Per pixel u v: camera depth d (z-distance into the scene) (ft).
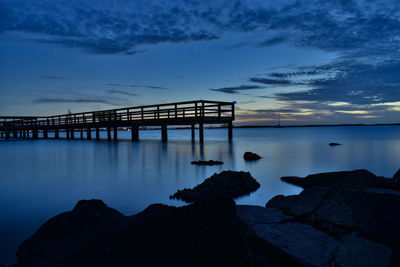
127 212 14.11
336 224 8.54
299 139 89.81
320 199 10.05
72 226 8.27
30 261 5.94
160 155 38.70
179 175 23.71
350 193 9.33
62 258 5.53
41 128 103.50
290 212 10.46
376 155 40.06
